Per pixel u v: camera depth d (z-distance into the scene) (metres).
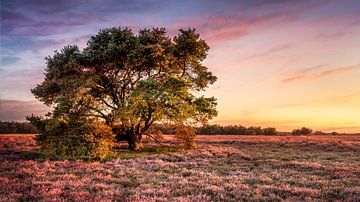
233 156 32.22
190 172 20.97
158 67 38.12
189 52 38.12
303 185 17.22
